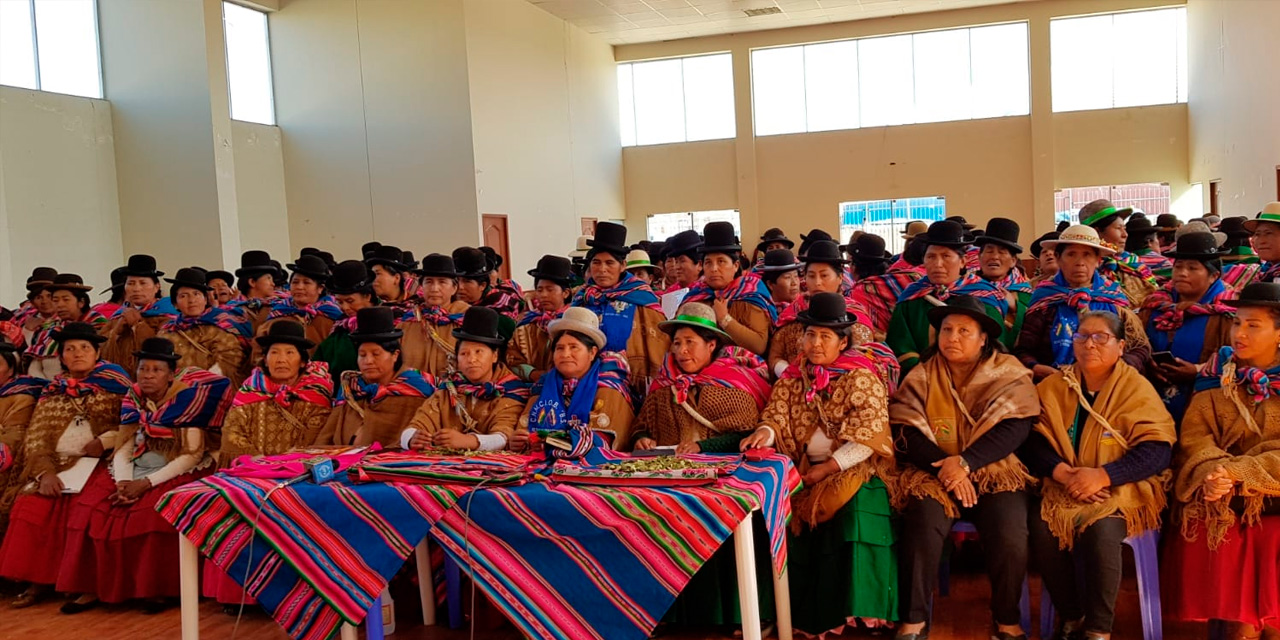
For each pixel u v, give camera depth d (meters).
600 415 3.97
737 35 17.34
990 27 16.45
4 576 4.67
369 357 4.33
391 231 13.58
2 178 10.48
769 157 17.64
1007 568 3.48
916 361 4.46
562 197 15.70
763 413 3.89
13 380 5.13
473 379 4.15
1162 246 7.51
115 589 4.52
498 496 3.23
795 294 5.17
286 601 3.44
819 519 3.68
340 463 3.73
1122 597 4.03
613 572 3.17
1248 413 3.40
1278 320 3.39
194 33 11.43
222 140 11.64
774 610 3.80
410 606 4.42
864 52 17.06
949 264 4.56
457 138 13.16
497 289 6.41
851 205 17.38
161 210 11.71
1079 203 16.81
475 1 13.29
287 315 5.86
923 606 3.53
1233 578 3.31
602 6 15.11
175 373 4.95
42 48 11.12
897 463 3.77
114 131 11.83
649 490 3.18
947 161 16.80
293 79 13.90
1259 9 12.42
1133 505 3.38
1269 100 12.16
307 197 13.97
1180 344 4.27
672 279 6.63
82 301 6.32
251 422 4.44
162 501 3.44
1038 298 4.44
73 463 4.73
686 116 18.12
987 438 3.53
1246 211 13.12
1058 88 16.39
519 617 3.21
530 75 14.73
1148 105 16.02
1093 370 3.54
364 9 13.48
